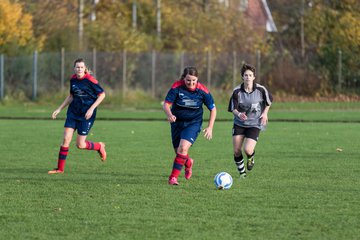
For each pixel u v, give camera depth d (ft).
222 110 258.78
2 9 313.12
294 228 67.10
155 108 269.23
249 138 97.66
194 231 65.77
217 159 121.49
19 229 66.49
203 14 355.36
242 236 63.93
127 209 75.92
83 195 84.53
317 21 346.95
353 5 338.13
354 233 65.05
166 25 358.84
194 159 121.49
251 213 73.97
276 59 310.86
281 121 214.07
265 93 96.43
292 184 93.35
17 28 317.83
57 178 98.53
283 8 375.86
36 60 289.12
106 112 248.93
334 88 308.60
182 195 84.53
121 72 292.81
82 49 324.60
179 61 299.38
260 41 345.31
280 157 123.85
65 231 65.72
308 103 290.15
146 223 69.10
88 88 105.19
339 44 317.42
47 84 292.81
